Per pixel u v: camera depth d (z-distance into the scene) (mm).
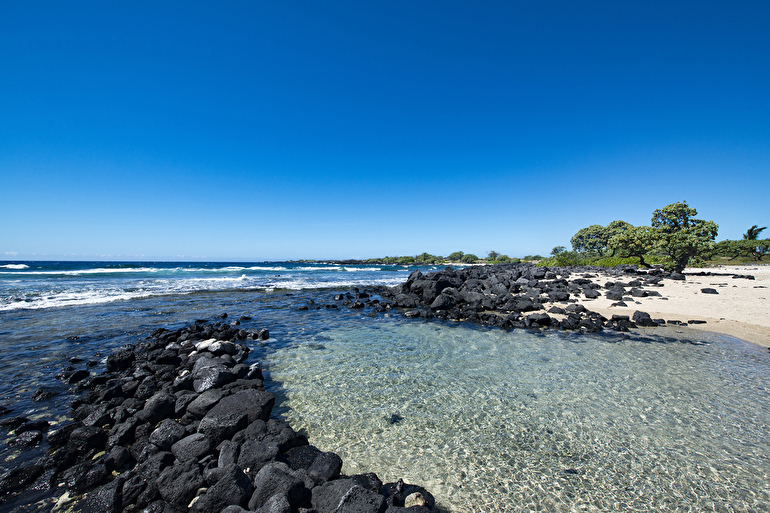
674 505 5242
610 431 7453
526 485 5734
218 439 6695
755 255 80562
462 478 5938
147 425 7191
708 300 22125
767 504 5234
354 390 9742
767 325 16672
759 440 7016
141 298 26375
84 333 15242
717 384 9922
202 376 9211
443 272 34875
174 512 5047
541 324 18078
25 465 6105
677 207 42562
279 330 17156
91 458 6469
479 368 11555
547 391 9617
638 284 28938
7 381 9977
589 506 5246
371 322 19375
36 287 29672
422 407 8695
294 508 4859
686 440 7047
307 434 7430
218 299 26953
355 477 5684
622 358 12469
